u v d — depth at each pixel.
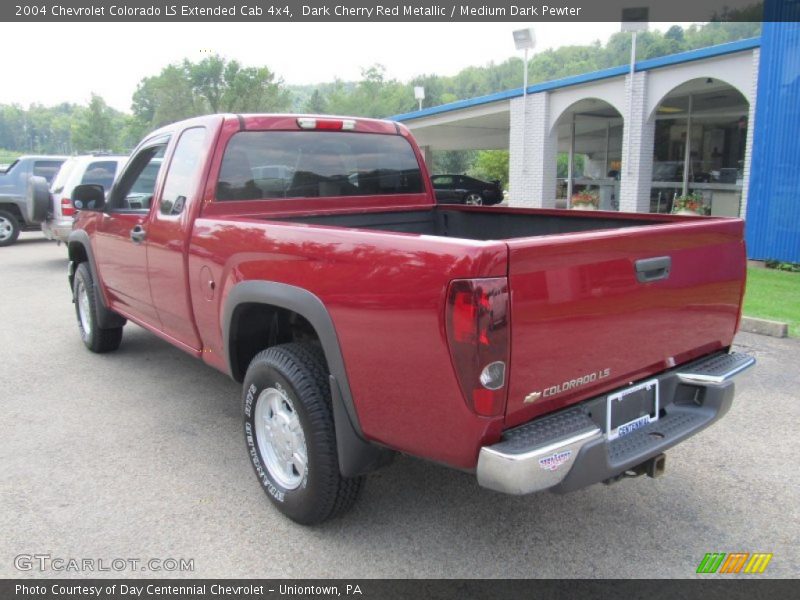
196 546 3.08
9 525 3.25
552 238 2.42
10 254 13.70
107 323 5.93
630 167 13.73
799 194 10.08
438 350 2.38
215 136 3.91
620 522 3.29
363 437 2.86
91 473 3.82
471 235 4.92
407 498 3.53
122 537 3.15
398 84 118.62
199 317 3.91
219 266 3.55
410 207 4.91
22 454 4.07
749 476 3.74
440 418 2.45
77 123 114.62
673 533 3.19
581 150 21.70
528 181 16.25
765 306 7.62
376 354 2.63
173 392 5.21
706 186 15.21
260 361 3.22
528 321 2.35
